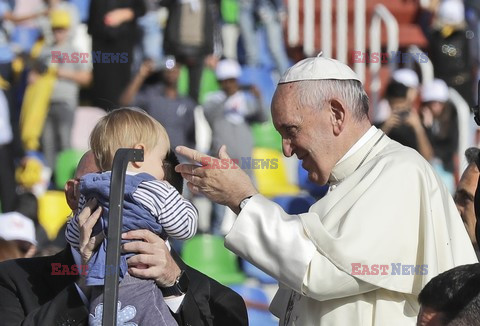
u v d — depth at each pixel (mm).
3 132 27844
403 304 11219
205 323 11742
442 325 8625
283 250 11016
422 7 33906
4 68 28750
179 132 26922
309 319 11406
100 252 10883
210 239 26219
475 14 33469
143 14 29109
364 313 11172
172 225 11094
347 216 11055
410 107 26031
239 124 27922
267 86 31250
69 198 11922
